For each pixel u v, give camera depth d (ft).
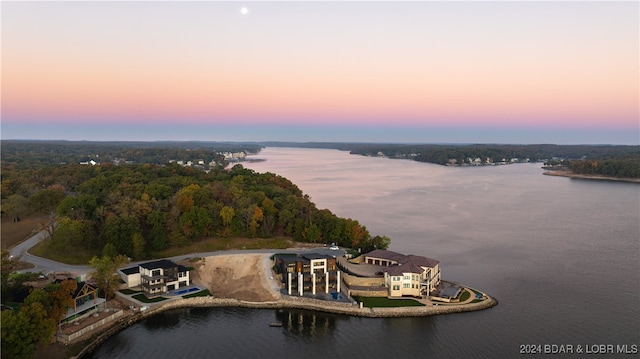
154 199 573.33
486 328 358.84
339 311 392.68
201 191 604.90
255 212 581.94
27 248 508.94
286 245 559.38
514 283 456.45
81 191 654.94
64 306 331.77
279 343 339.57
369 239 559.79
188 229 535.60
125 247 488.85
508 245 602.03
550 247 591.37
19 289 355.36
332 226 582.35
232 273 479.41
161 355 320.09
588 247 590.14
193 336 350.23
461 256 552.41
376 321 374.63
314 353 323.78
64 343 321.93
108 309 375.04
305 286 437.58
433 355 319.47
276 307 406.21
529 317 377.50
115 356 317.83
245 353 324.39
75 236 479.00
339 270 443.32
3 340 273.95
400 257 479.00
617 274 482.28
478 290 437.58
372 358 317.01
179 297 413.80
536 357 314.14
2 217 595.88
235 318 384.27
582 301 409.69
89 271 444.96
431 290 427.74
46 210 603.67
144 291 423.64
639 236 649.61
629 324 363.15
